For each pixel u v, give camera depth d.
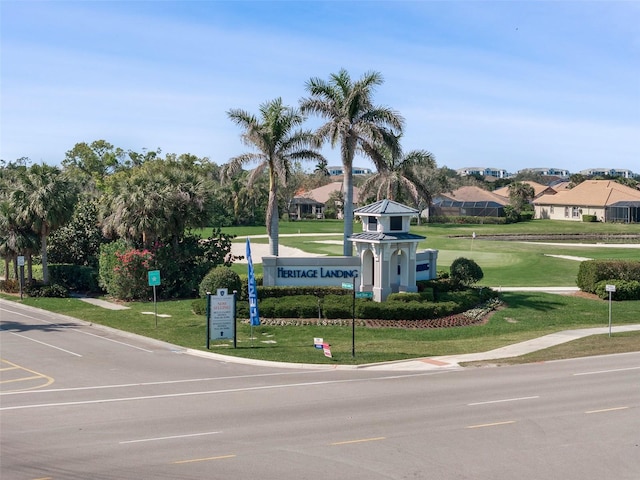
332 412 18.14
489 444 15.11
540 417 17.38
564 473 13.29
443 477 13.09
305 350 27.95
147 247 44.97
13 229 47.41
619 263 43.31
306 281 37.03
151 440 15.66
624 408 18.28
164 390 21.20
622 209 113.19
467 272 40.16
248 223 110.56
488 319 35.66
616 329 33.78
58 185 47.44
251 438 15.73
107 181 80.56
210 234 87.44
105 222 48.31
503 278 51.34
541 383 21.80
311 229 100.75
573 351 27.92
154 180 44.81
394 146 41.22
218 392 20.88
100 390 21.25
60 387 21.72
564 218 122.94
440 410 18.20
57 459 14.30
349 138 39.84
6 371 24.33
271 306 34.19
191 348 28.70
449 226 106.38
